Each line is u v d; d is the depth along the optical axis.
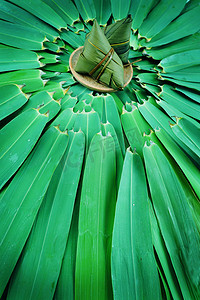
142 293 0.18
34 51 0.34
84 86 0.33
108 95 0.32
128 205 0.21
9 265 0.17
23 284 0.17
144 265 0.19
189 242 0.21
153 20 0.40
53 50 0.35
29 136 0.24
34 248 0.19
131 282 0.18
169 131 0.29
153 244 0.21
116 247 0.19
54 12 0.37
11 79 0.29
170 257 0.20
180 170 0.26
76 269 0.18
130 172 0.23
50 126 0.27
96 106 0.31
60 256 0.19
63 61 0.35
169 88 0.34
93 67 0.30
